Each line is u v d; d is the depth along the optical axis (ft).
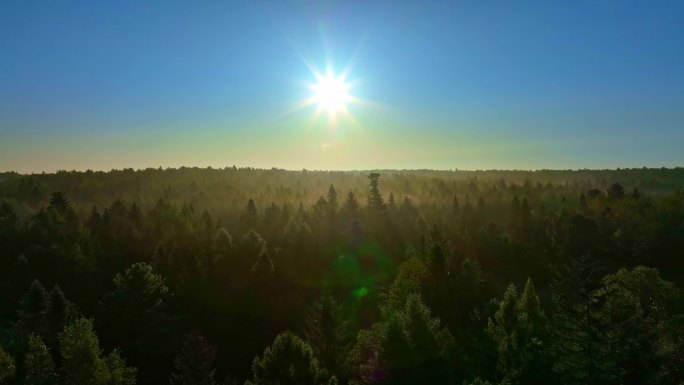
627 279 163.84
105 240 298.76
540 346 127.75
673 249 289.74
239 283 224.94
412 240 346.13
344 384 141.38
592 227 302.66
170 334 198.08
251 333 206.28
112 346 184.65
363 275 275.80
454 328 182.39
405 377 117.39
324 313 155.02
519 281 269.23
